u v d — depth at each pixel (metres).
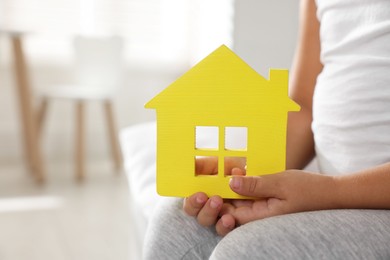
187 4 3.16
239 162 0.58
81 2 2.97
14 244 1.58
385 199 0.46
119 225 1.78
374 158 0.56
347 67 0.60
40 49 2.91
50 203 2.03
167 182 0.51
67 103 2.94
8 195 2.14
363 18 0.59
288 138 0.71
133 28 3.11
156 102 0.50
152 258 0.51
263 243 0.39
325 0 0.66
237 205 0.52
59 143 2.96
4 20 2.83
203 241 0.51
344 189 0.46
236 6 1.49
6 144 2.84
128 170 1.04
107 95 2.58
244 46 1.49
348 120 0.59
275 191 0.47
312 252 0.38
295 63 0.79
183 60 3.20
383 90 0.56
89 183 2.39
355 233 0.39
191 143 0.50
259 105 0.49
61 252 1.52
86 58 2.76
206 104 0.49
